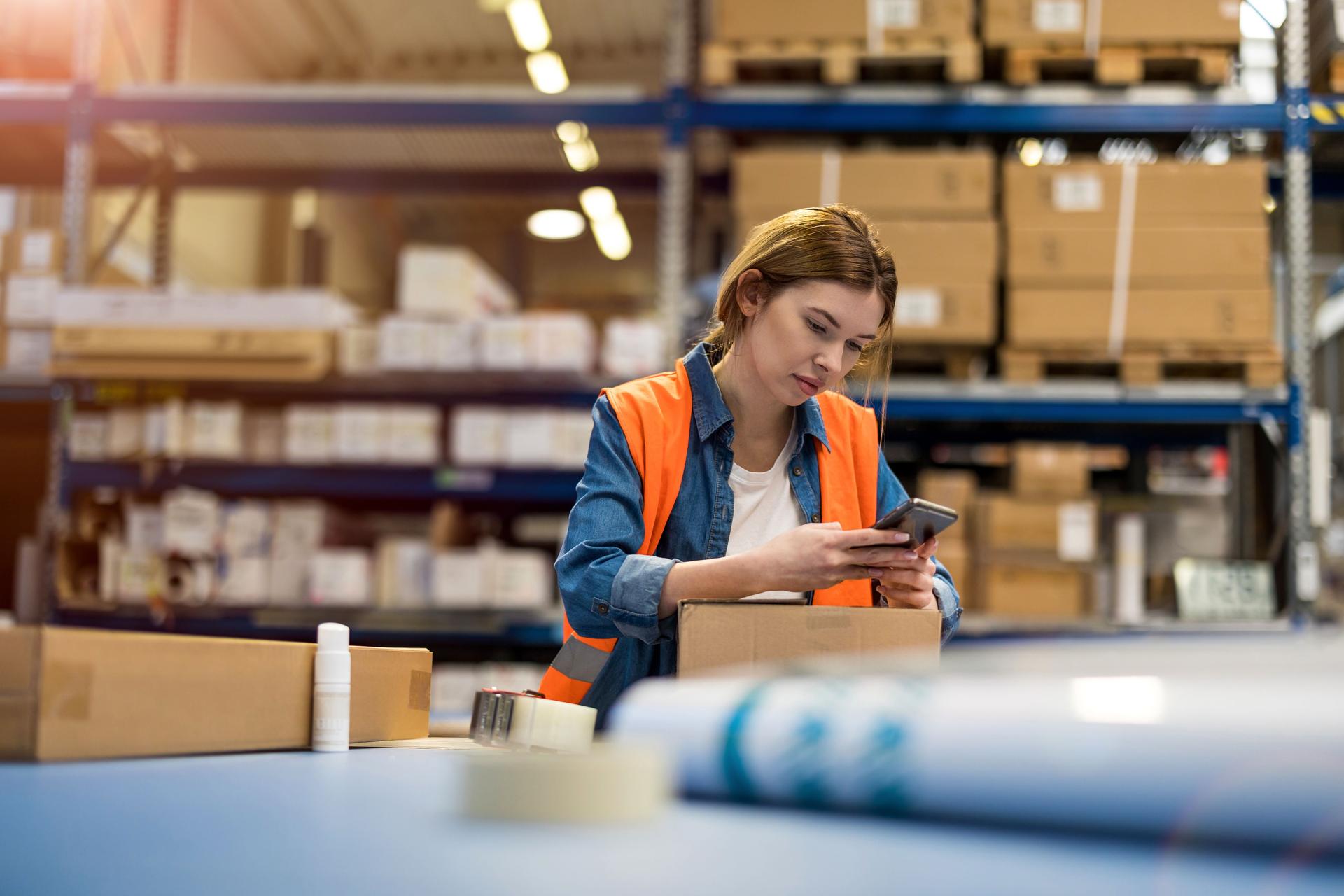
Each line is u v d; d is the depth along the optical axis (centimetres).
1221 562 335
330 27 698
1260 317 319
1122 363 324
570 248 992
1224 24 324
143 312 344
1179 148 383
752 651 99
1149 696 34
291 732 96
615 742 48
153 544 356
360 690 106
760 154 330
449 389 369
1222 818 30
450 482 363
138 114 367
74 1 383
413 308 347
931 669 42
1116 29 327
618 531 123
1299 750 29
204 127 384
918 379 341
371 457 354
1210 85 334
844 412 146
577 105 355
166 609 351
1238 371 333
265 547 354
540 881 31
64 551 359
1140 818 32
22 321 360
